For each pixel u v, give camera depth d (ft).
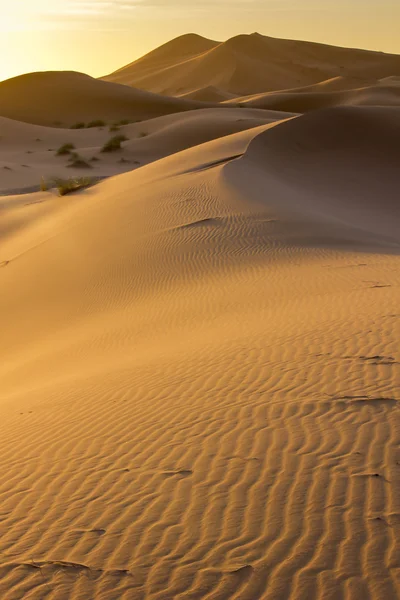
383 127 129.39
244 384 27.07
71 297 61.62
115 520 18.56
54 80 431.84
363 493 17.89
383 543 15.81
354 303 38.73
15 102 405.39
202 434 22.97
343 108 132.57
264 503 18.16
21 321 60.13
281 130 124.06
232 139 126.93
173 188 92.43
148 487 20.06
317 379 26.21
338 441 20.90
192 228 71.97
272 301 44.80
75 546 17.62
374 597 14.24
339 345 30.01
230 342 34.19
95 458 22.82
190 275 59.47
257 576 15.38
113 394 29.53
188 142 203.10
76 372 38.24
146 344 40.93
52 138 245.65
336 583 14.79
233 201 81.87
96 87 421.59
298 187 107.14
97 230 80.12
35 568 16.89
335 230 70.59
